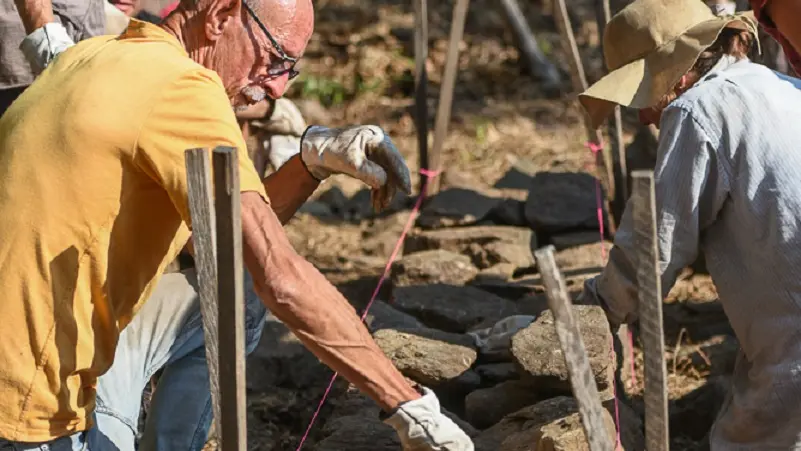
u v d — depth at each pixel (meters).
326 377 5.45
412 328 5.21
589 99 4.05
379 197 3.97
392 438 4.31
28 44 4.53
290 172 4.07
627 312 4.13
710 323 5.94
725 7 4.68
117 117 3.12
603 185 7.20
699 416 5.02
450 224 7.07
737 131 3.61
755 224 3.62
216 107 3.16
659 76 3.86
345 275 6.93
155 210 3.23
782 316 3.64
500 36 11.78
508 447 4.07
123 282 3.29
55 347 3.19
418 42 7.50
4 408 3.19
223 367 2.82
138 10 5.98
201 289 2.83
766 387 3.69
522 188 8.02
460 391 4.68
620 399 4.70
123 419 3.70
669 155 3.67
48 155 3.16
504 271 6.45
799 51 3.55
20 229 3.16
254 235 3.10
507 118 9.93
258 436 5.06
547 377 4.31
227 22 3.34
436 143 7.54
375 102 10.33
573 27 12.09
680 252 3.72
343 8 12.40
